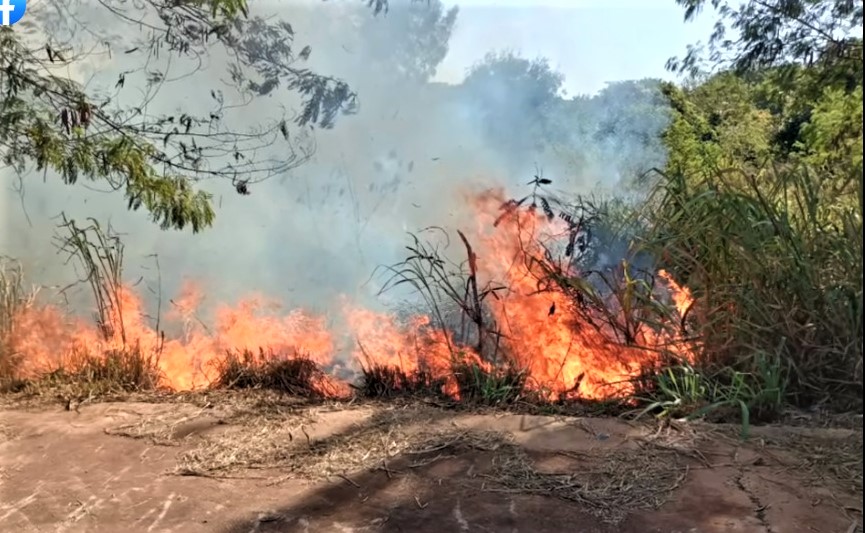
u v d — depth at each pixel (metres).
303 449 3.34
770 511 2.64
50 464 3.25
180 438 3.52
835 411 3.46
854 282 3.54
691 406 3.53
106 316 4.84
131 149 4.57
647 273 4.14
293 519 2.74
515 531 2.61
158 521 2.75
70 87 4.66
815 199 3.88
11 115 4.49
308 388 4.30
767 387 3.44
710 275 3.85
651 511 2.70
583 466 3.06
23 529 2.72
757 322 3.70
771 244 3.76
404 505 2.81
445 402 3.93
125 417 3.80
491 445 3.29
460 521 2.68
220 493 2.96
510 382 4.00
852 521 2.56
